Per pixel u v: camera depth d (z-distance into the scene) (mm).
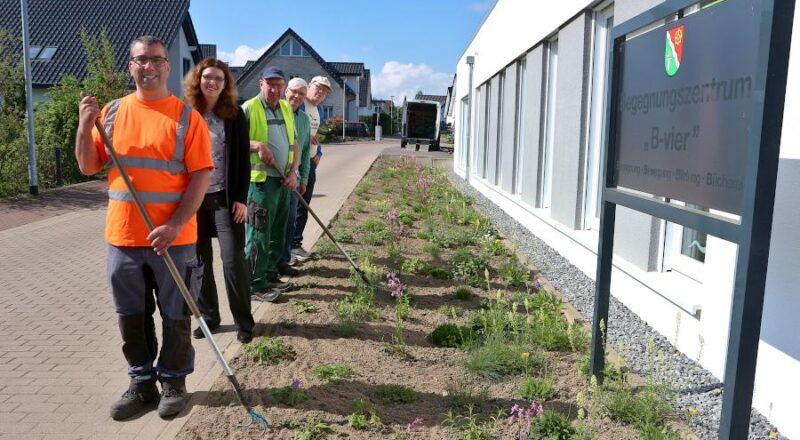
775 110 2475
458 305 5719
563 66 8250
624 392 3678
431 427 3432
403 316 5301
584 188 7664
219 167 4551
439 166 25844
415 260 7039
